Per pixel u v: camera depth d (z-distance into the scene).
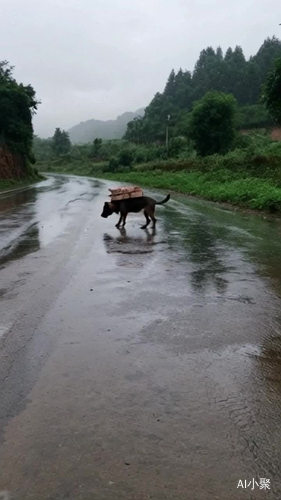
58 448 2.38
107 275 6.14
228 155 31.75
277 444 2.40
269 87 19.81
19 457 2.31
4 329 4.10
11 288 5.49
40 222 11.89
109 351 3.62
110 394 2.94
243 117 83.94
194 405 2.80
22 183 39.69
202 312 4.63
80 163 105.75
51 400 2.87
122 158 69.88
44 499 2.03
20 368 3.32
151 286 5.63
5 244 8.67
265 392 2.97
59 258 7.18
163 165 44.00
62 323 4.26
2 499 2.03
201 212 14.70
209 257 7.46
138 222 12.05
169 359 3.48
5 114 40.78
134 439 2.45
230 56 149.12
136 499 2.02
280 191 15.05
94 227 10.95
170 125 102.81
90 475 2.17
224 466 2.23
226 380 3.13
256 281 5.92
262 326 4.23
